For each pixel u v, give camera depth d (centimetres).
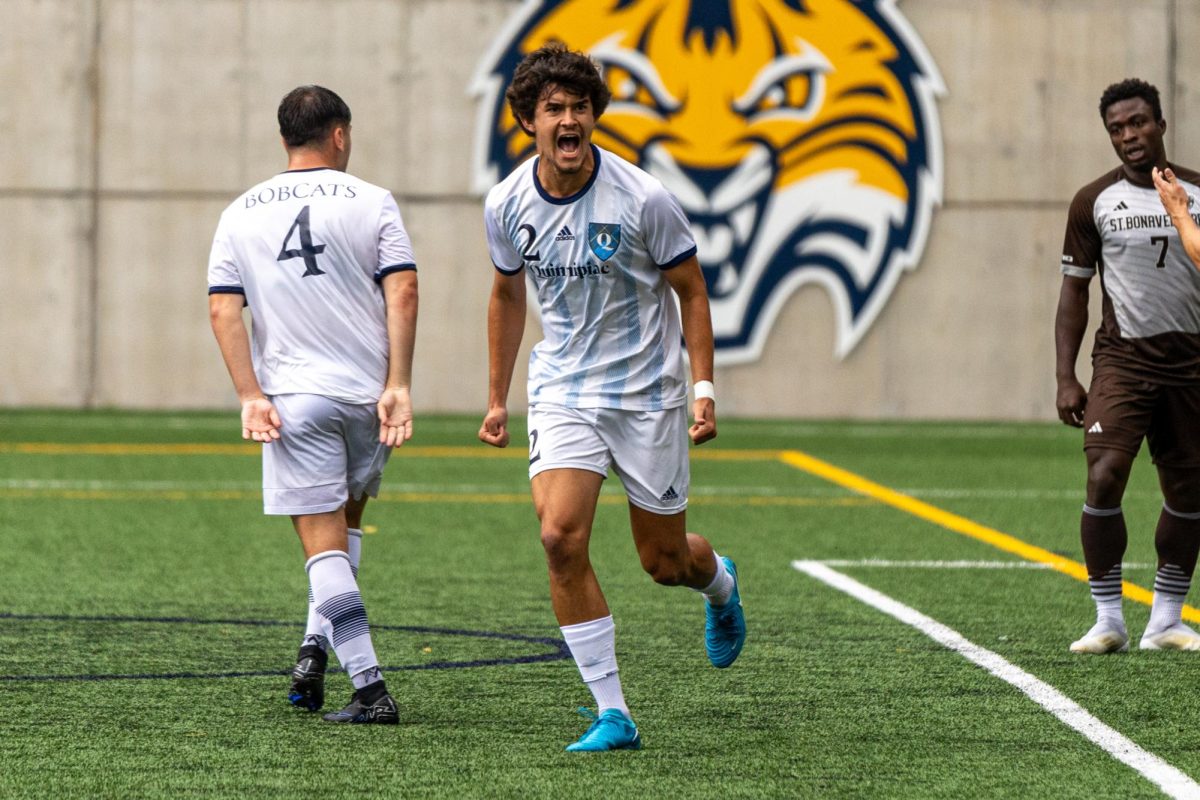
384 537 3434
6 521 3606
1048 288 6594
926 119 6488
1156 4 6569
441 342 6600
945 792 1484
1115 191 2211
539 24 6462
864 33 6425
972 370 6588
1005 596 2717
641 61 6378
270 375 1808
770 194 6444
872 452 5375
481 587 2805
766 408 6544
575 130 1603
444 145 6556
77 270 6594
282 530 3525
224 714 1805
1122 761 1602
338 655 1784
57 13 6550
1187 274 2178
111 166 6581
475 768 1563
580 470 1678
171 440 5488
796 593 2733
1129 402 2216
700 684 2003
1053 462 5128
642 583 2859
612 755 1627
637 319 1695
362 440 1825
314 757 1603
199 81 6569
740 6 6362
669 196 1659
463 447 5431
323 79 6569
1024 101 6550
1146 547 3372
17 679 1995
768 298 6494
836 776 1543
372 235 1814
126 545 3278
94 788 1478
